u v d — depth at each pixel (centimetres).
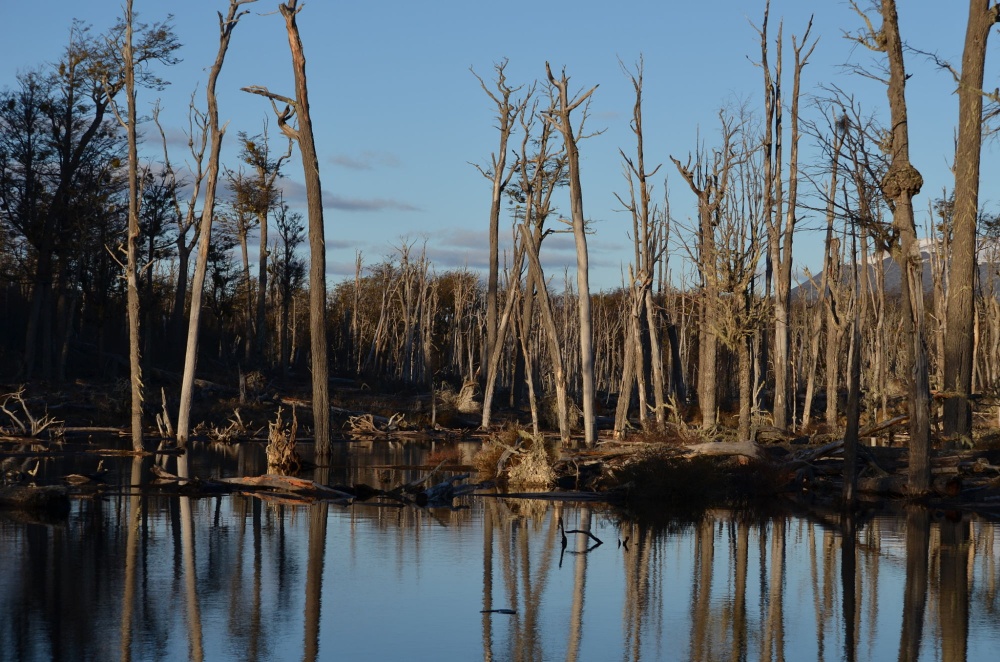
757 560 1277
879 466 2127
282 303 7350
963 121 2228
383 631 886
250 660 778
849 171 1781
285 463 2394
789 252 3506
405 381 7338
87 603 962
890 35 1783
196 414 4147
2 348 5362
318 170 3030
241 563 1195
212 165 3166
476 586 1098
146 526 1478
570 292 8594
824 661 808
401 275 9081
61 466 2400
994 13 2166
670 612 982
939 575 1177
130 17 2962
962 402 2225
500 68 4566
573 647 844
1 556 1198
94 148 4766
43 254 4659
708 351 3209
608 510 1836
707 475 2023
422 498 1948
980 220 3894
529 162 4503
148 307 4834
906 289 1898
